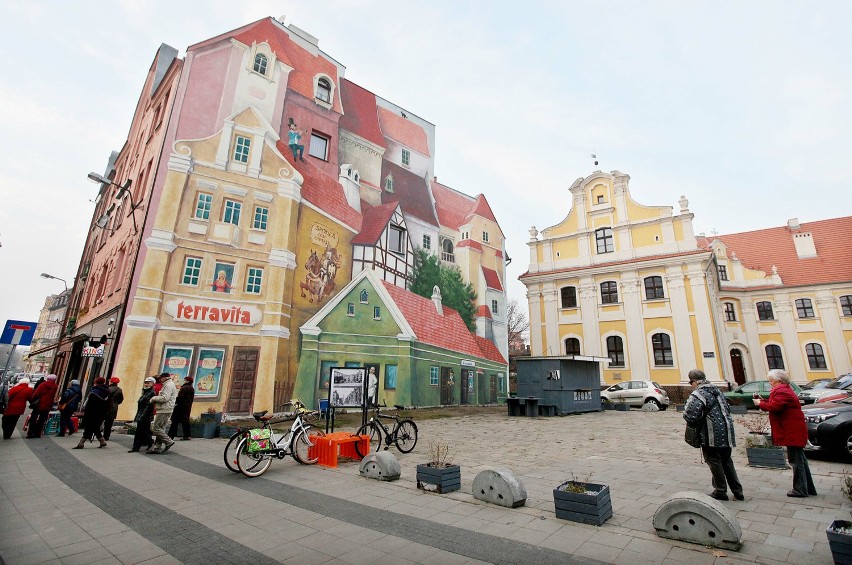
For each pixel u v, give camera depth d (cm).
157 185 1582
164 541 423
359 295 2028
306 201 1908
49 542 419
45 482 646
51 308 7925
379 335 2028
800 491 561
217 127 1731
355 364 1914
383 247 2212
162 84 1939
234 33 1886
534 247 3203
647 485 636
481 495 556
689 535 412
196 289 1559
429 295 2469
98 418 980
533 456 886
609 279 2841
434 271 2564
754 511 506
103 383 1011
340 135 2250
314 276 1872
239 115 1795
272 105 1941
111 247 2069
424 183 2719
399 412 1894
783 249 3488
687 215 2642
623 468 760
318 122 2139
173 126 1645
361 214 2225
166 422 945
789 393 583
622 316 2742
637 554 386
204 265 1590
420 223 2569
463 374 2444
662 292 2645
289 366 1702
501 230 3164
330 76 2267
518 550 396
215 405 1510
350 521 480
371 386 1000
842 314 3062
